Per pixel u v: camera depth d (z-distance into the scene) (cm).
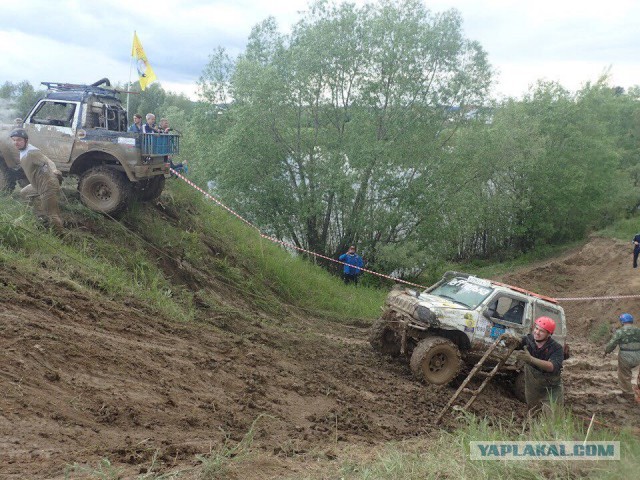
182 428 607
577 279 2666
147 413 612
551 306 1130
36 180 1025
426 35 2431
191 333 909
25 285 799
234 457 531
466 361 1096
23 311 721
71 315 774
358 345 1219
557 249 3612
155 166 1223
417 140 2500
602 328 1922
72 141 1159
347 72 2494
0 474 423
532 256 3562
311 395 828
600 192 3656
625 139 4925
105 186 1169
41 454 469
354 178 2372
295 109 2541
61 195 1171
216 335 949
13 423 503
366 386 948
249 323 1118
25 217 1012
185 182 1697
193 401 682
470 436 610
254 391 770
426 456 564
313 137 2555
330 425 729
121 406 606
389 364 1110
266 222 2559
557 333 1132
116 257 1091
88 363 660
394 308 1138
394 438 733
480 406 953
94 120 1206
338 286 1886
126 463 492
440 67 2512
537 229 3572
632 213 4259
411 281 2647
